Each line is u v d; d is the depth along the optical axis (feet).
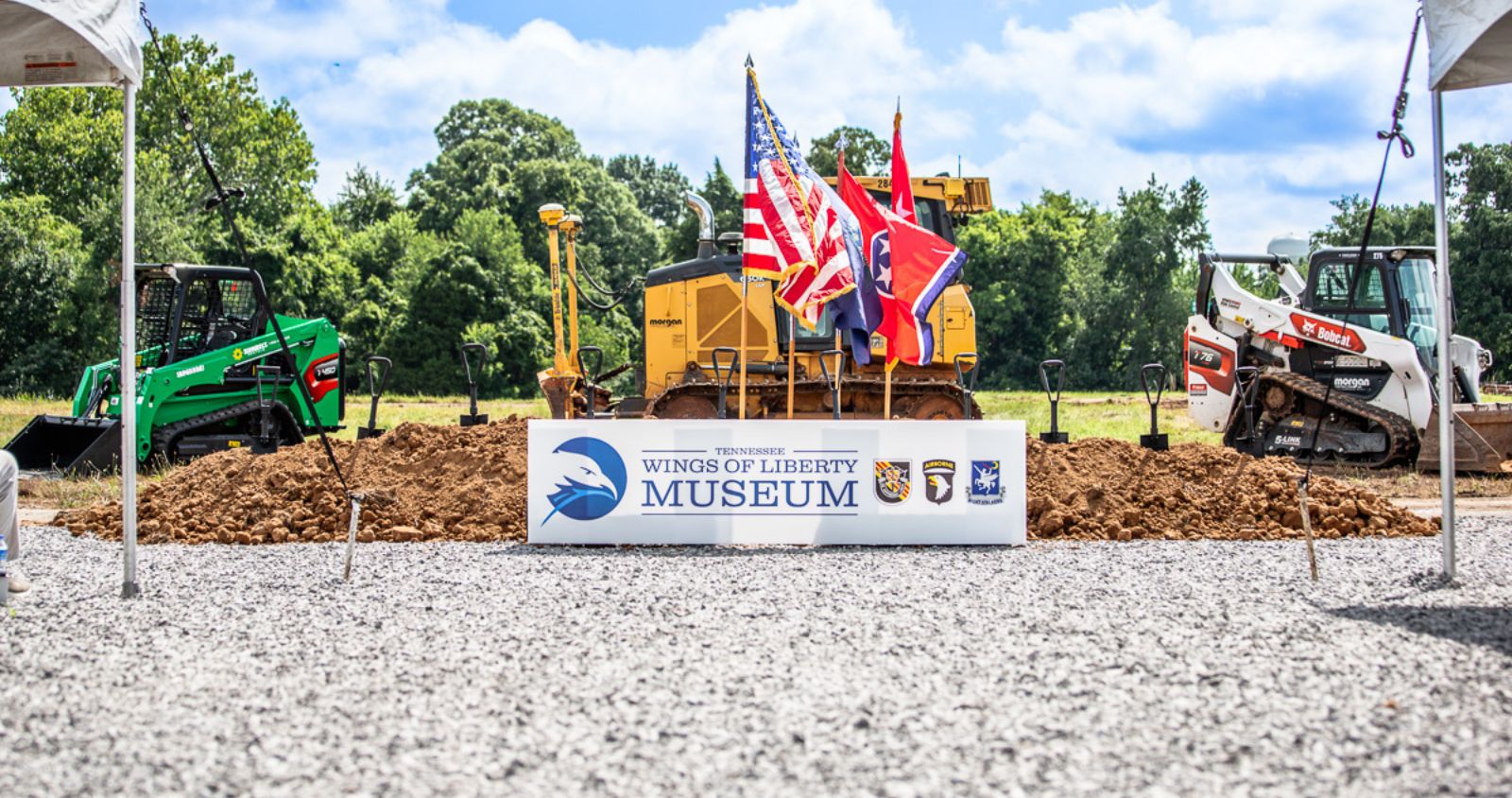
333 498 37.17
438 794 13.94
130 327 25.76
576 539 33.45
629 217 307.99
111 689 18.35
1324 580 27.25
